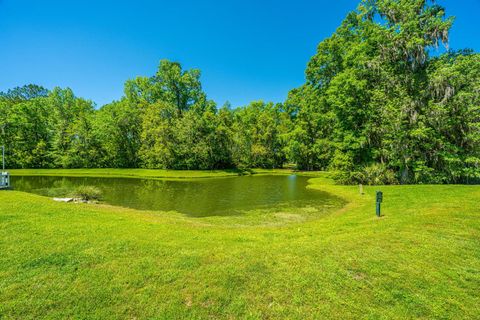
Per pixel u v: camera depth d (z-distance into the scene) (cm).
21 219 736
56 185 2311
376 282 411
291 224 968
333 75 2839
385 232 657
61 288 388
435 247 543
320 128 3391
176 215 1146
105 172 3684
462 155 1806
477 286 397
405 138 1850
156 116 4094
